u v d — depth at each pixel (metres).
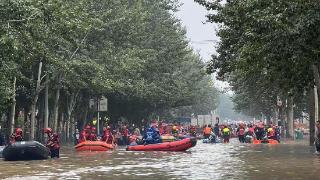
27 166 21.70
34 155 25.44
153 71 51.41
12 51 23.91
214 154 28.64
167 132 45.75
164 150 32.06
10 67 27.06
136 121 62.94
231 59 33.22
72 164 22.33
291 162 22.22
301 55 15.16
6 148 25.22
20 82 36.19
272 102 58.00
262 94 53.94
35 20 23.97
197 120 92.62
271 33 15.28
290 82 23.30
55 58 31.20
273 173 17.59
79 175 17.48
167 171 18.55
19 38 24.20
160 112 75.12
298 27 14.53
